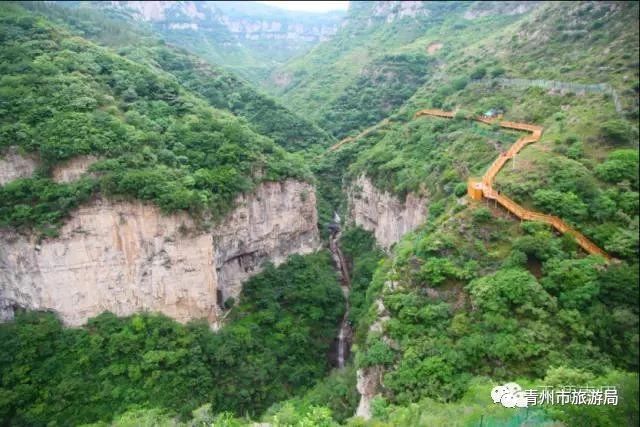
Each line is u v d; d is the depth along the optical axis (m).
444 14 156.38
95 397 43.53
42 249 45.56
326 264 69.69
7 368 43.38
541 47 74.81
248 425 42.78
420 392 32.19
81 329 47.22
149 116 59.53
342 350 58.94
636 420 25.52
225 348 49.91
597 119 46.50
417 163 65.62
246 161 59.56
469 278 36.53
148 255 49.03
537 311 32.34
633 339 29.81
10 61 56.25
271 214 62.72
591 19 70.50
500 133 56.78
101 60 63.91
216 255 54.09
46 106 50.44
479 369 31.95
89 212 46.53
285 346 54.59
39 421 41.62
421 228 48.00
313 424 36.78
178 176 51.78
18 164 47.16
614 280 32.12
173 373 46.59
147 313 49.72
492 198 41.47
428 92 94.38
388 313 39.78
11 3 83.12
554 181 40.59
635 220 35.75
